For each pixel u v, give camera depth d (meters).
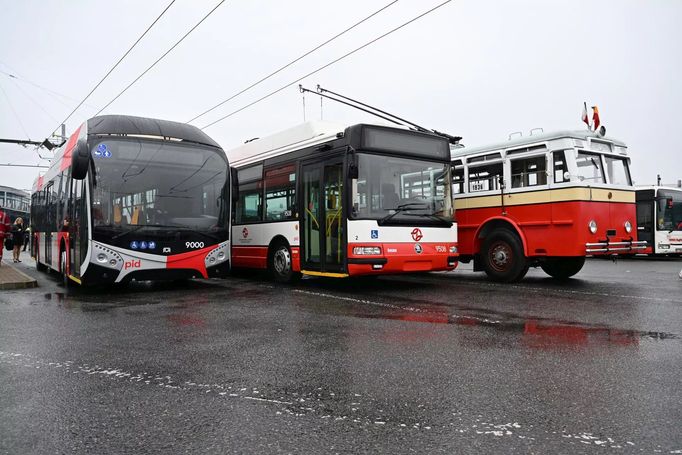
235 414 3.56
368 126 9.69
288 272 11.39
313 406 3.70
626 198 10.94
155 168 10.05
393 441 3.11
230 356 5.07
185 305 8.39
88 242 9.37
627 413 3.49
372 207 9.58
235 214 13.61
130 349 5.41
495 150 11.49
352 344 5.50
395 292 9.71
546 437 3.13
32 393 4.05
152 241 9.77
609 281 11.46
